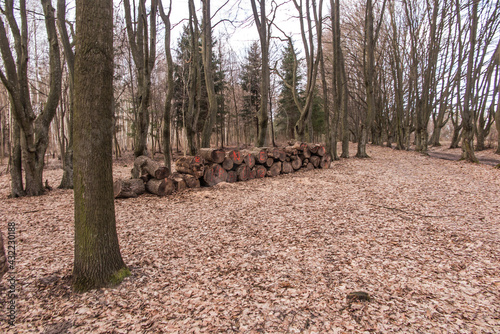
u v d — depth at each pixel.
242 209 6.52
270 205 6.80
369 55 16.34
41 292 3.16
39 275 3.51
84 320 2.72
